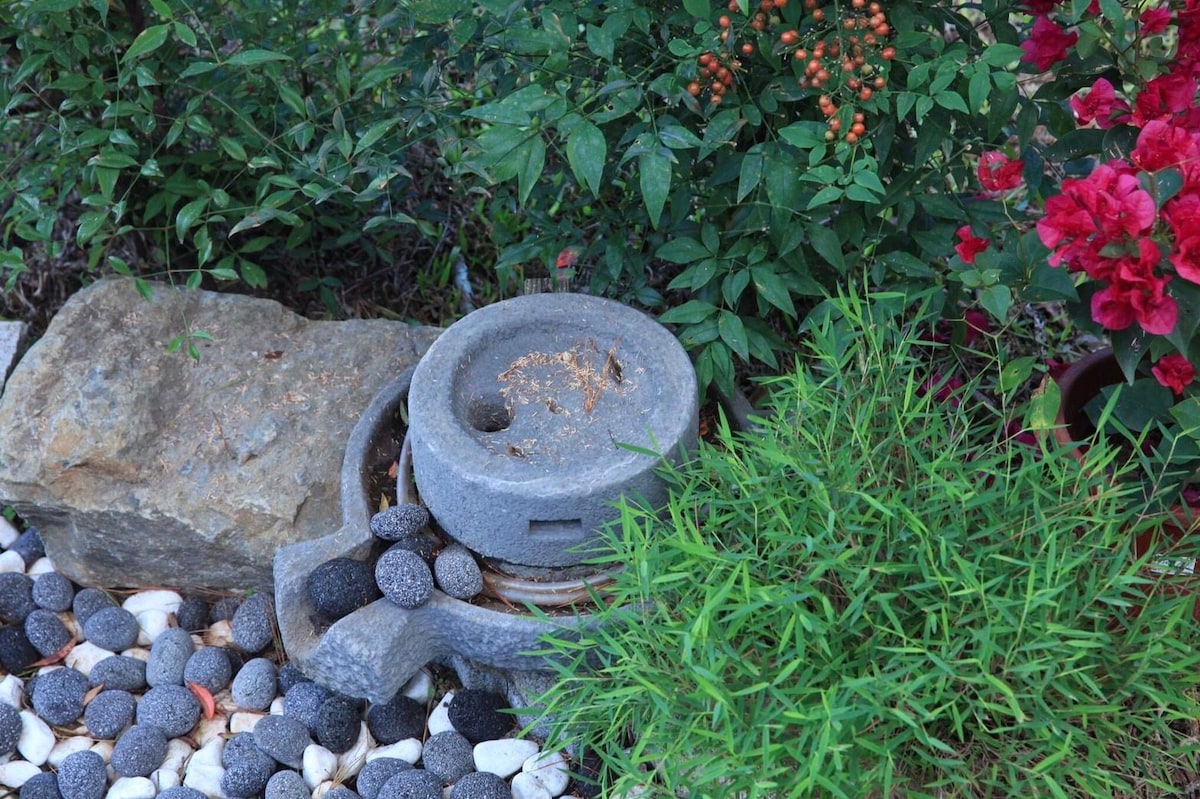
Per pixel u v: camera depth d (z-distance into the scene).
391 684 2.44
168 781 2.54
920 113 2.29
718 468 2.34
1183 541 2.29
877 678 1.91
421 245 3.62
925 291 2.60
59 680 2.71
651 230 3.01
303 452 2.85
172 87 3.14
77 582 2.98
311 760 2.55
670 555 2.18
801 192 2.58
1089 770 1.99
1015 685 2.05
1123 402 2.52
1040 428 2.38
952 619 2.09
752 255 2.62
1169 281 2.18
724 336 2.62
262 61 2.65
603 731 2.38
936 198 2.68
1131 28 2.46
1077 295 2.39
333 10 3.12
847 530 2.13
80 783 2.50
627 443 2.47
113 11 3.02
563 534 2.42
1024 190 3.43
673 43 2.34
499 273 3.22
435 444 2.43
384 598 2.47
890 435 2.33
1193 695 2.28
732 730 1.95
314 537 2.79
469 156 2.77
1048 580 1.97
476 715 2.59
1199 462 2.45
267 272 3.53
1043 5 2.49
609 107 2.49
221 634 2.87
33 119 3.04
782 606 1.98
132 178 3.26
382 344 3.07
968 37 2.71
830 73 2.38
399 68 2.73
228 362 3.00
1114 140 2.49
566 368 2.67
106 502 2.78
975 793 2.12
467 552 2.54
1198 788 2.27
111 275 3.41
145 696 2.69
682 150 2.62
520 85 2.72
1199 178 2.10
